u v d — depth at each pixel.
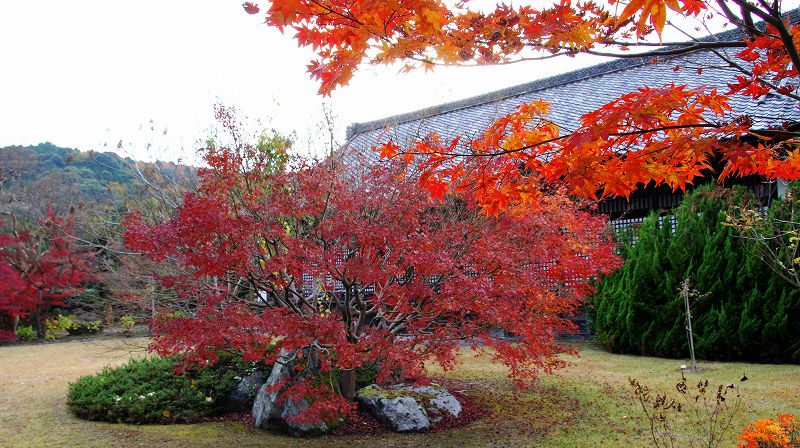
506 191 3.15
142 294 8.83
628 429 5.42
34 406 6.99
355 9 2.30
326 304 6.90
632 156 2.47
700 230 8.88
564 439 5.24
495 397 6.90
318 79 2.62
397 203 5.04
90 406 6.34
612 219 10.92
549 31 2.32
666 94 2.16
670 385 7.07
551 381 7.65
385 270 4.76
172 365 7.05
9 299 13.65
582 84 14.82
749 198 8.13
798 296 7.81
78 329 14.83
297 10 2.19
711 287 8.53
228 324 4.73
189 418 6.18
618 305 9.69
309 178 5.05
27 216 16.38
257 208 4.95
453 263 4.99
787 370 7.41
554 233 6.12
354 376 6.26
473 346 5.49
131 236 4.64
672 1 1.57
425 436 5.50
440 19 2.27
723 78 10.22
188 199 4.73
